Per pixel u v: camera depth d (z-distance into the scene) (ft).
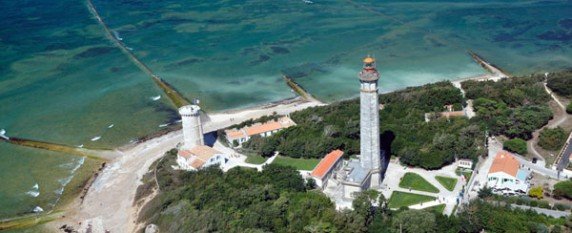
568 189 599.16
